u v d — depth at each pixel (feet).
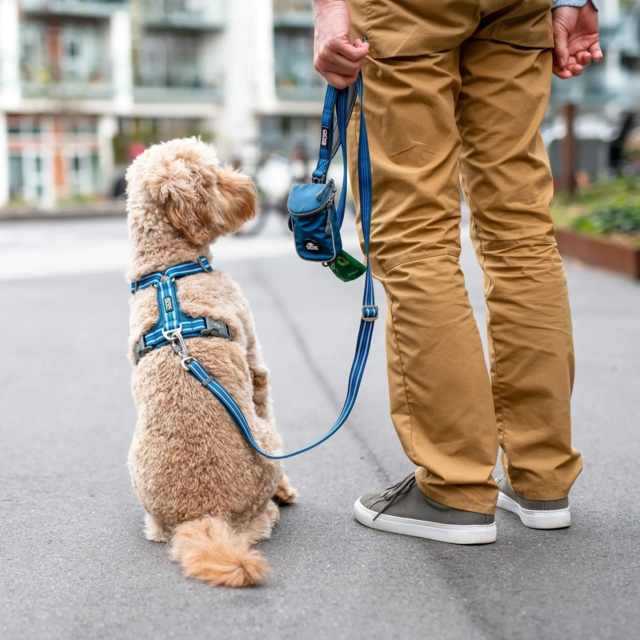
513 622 6.42
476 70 8.02
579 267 29.48
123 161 97.35
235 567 7.05
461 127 8.29
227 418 7.73
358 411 13.30
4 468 10.86
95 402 14.23
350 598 6.90
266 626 6.48
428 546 7.88
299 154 47.85
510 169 8.03
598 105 134.41
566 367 8.10
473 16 7.61
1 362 17.20
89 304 24.13
